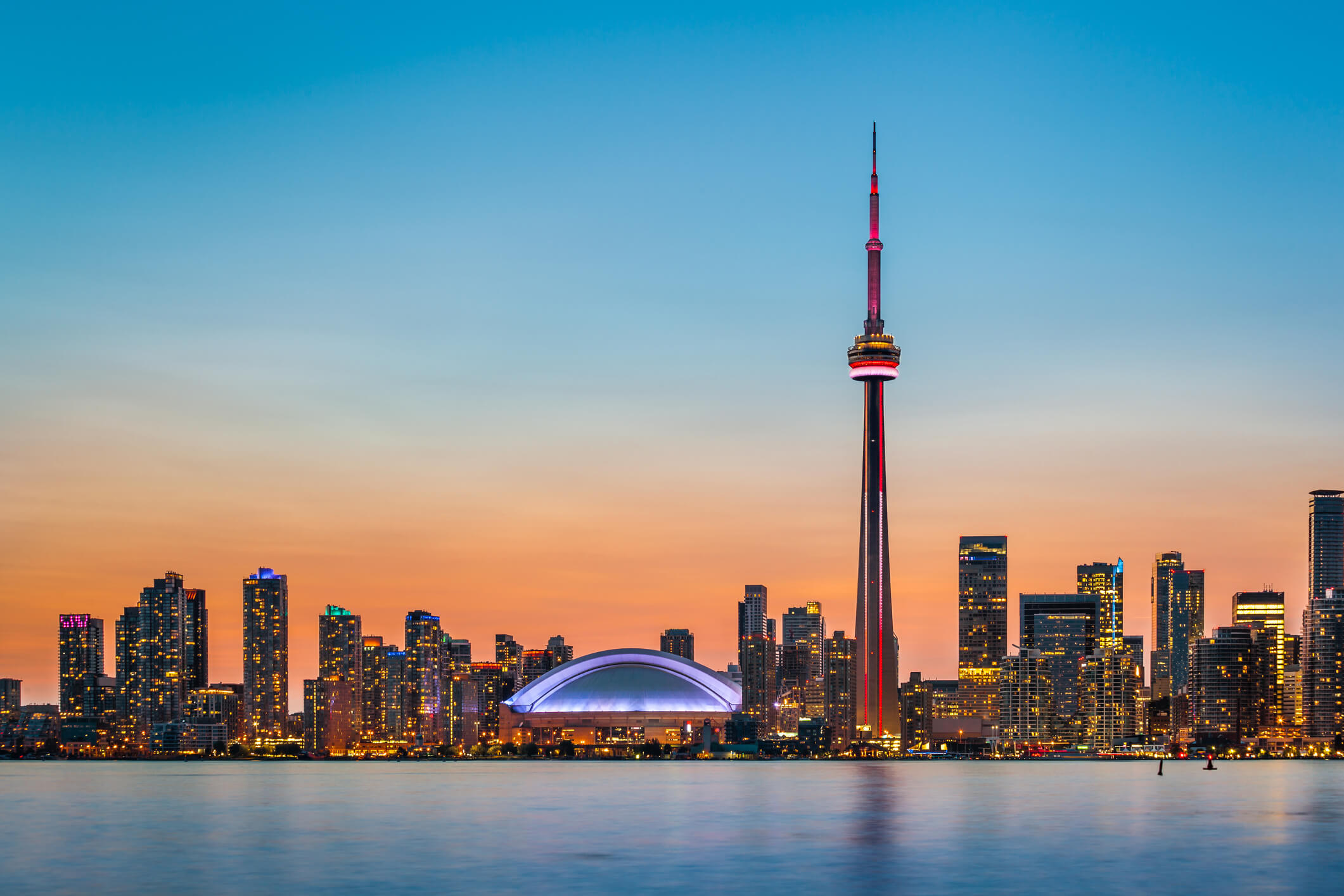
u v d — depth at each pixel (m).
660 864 137.12
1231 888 121.06
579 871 131.25
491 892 116.94
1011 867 134.62
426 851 151.38
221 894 117.69
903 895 115.25
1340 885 122.88
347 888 120.56
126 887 123.00
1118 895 116.19
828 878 125.31
